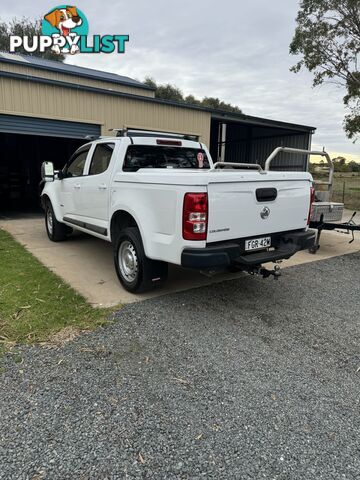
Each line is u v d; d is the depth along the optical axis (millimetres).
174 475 1729
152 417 2113
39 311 3457
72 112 9836
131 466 1771
